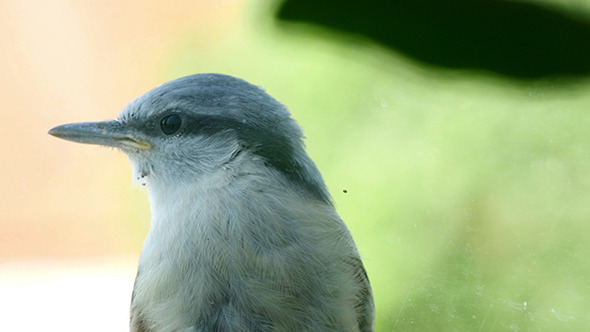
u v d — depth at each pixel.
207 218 1.20
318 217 1.20
